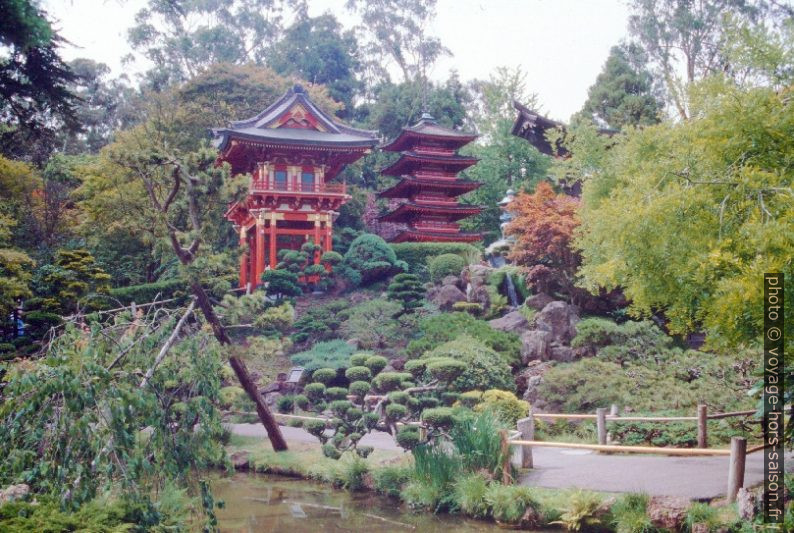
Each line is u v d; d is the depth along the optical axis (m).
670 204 10.85
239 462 17.34
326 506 13.57
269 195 35.66
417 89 61.00
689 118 12.60
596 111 47.56
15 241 35.03
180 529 8.94
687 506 10.20
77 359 8.74
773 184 10.22
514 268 30.52
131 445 8.42
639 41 50.84
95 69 64.31
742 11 45.88
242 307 16.67
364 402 15.66
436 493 12.76
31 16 13.05
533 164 49.06
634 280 12.36
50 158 38.16
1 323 24.14
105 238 37.97
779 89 11.22
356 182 58.38
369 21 69.94
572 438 17.08
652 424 16.09
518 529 11.41
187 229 26.28
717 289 10.45
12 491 8.55
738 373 18.73
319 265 34.53
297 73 66.56
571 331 24.52
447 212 40.69
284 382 25.20
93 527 7.54
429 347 23.88
